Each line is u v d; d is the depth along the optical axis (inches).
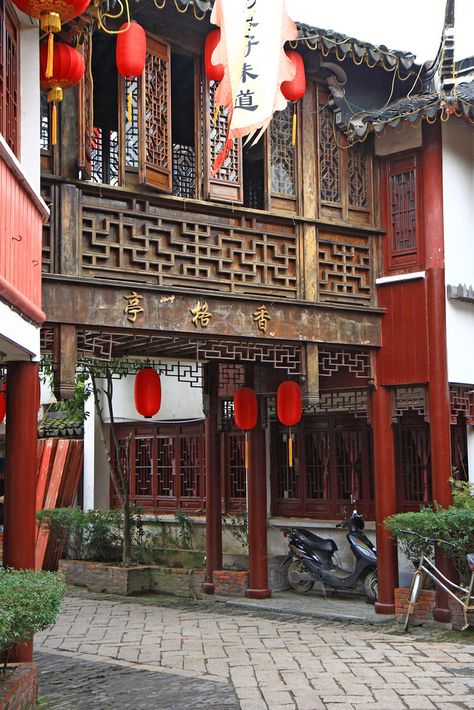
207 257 352.5
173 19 346.0
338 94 405.1
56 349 307.6
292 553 477.7
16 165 235.6
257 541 467.8
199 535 557.9
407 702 261.6
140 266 332.8
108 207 325.7
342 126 405.1
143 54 306.5
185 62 397.4
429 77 412.2
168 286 336.5
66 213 311.7
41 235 281.6
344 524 464.4
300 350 386.0
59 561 554.6
